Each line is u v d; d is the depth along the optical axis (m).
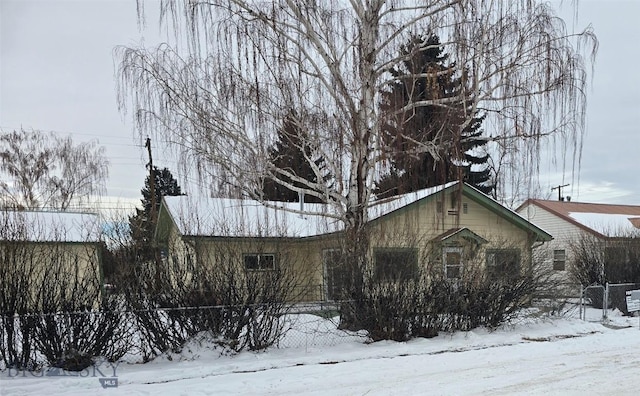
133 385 5.99
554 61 8.88
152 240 8.09
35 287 6.67
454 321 9.17
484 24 8.77
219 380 6.20
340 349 7.94
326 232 9.91
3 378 6.23
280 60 8.83
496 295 9.45
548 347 8.21
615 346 8.32
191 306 7.26
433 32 9.15
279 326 7.90
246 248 7.82
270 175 9.09
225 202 9.33
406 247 9.05
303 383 6.05
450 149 9.33
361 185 9.10
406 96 9.45
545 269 10.63
